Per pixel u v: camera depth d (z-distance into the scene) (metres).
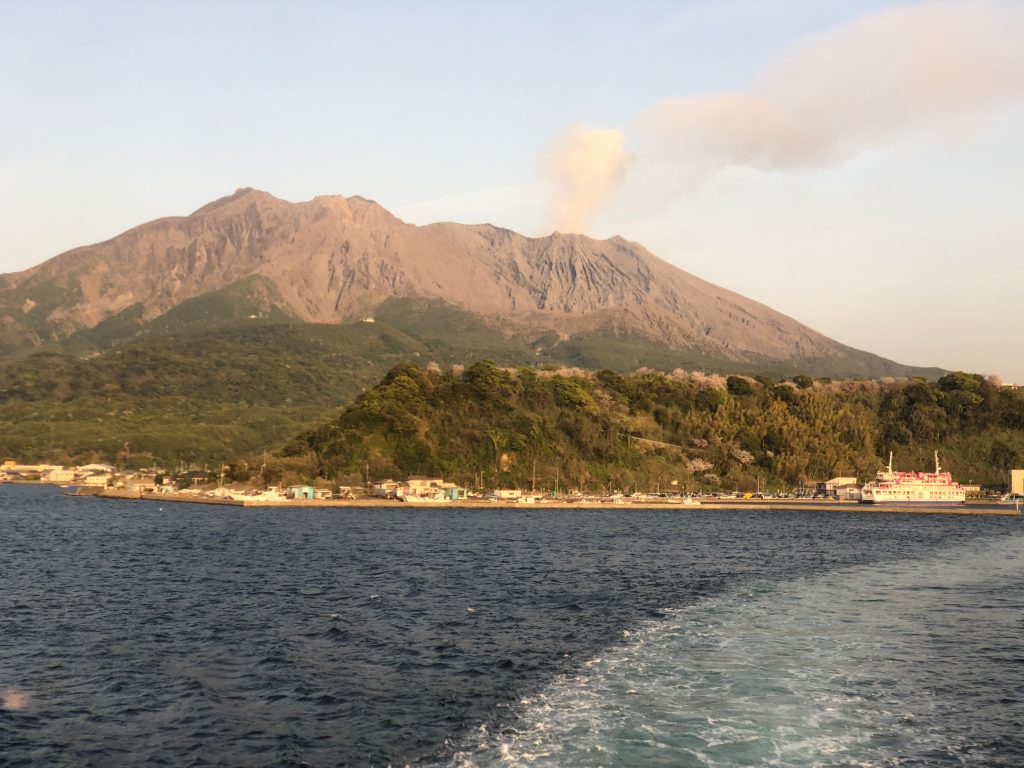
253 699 59.34
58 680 63.72
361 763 48.09
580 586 109.75
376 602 96.38
